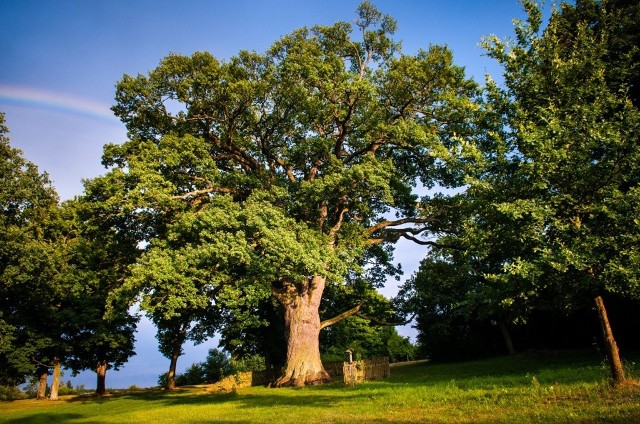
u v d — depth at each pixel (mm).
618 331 24641
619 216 9148
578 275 9812
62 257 32719
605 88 10281
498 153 10617
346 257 21656
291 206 22031
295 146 24297
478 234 10789
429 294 36375
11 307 32812
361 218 26578
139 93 22969
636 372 12148
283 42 24125
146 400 24250
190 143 21828
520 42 11406
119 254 23141
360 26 25094
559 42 11891
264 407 14727
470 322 36938
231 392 22531
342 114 22828
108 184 19859
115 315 20312
